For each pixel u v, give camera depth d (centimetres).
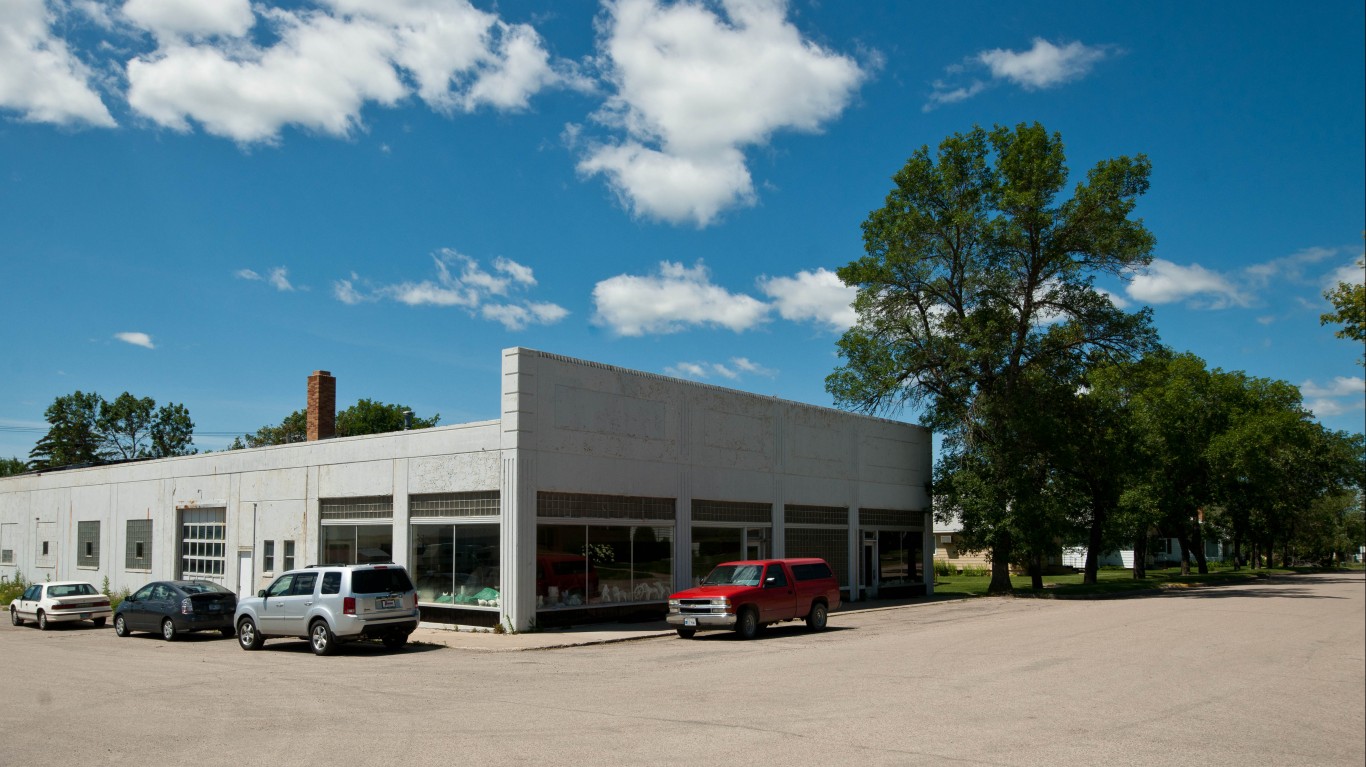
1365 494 10356
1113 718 1147
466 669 1675
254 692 1398
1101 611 3042
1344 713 1222
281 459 2994
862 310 4053
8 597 3891
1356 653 1864
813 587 2380
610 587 2542
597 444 2522
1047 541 3925
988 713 1167
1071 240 3881
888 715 1150
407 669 1680
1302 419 7031
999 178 3931
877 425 3806
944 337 3972
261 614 2078
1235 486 6388
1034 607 3259
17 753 972
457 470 2464
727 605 2141
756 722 1103
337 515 2803
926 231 3912
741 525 3019
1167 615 2836
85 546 3838
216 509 3247
